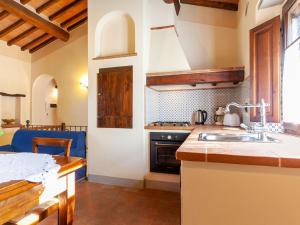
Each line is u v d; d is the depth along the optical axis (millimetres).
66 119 6027
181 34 3869
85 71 5859
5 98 5875
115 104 3322
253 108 2258
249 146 1339
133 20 3266
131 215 2348
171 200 2748
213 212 1155
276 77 1988
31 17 4625
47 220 2215
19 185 1067
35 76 6336
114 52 3484
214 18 3773
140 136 3188
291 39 1875
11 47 5758
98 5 3475
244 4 2934
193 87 3578
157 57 3316
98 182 3416
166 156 3143
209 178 1160
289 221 1054
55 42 6168
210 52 3762
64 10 5082
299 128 1715
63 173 1366
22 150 3479
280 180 1062
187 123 3492
